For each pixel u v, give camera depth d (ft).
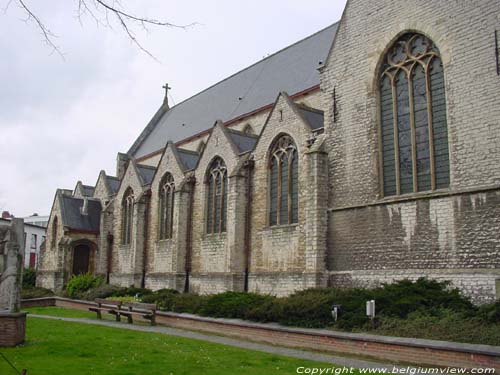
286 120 92.27
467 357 42.19
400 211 70.18
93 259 166.61
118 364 42.39
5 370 38.37
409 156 71.61
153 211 136.36
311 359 48.98
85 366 41.04
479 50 63.98
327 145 83.05
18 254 52.49
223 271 104.17
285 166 92.07
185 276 116.06
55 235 171.83
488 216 60.29
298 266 85.10
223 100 153.17
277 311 63.93
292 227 87.40
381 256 71.72
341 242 78.02
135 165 152.15
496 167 60.44
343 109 81.66
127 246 148.46
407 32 73.36
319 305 61.21
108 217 160.25
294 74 122.01
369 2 79.82
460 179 63.93
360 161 77.56
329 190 81.56
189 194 119.55
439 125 68.33
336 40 84.99
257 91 134.72
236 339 65.26
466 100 64.54
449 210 64.34
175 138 164.55
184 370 40.45
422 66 71.36
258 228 95.76
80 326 72.49
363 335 51.90
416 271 66.74
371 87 77.51
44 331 64.69
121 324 81.71
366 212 74.95
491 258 59.26
